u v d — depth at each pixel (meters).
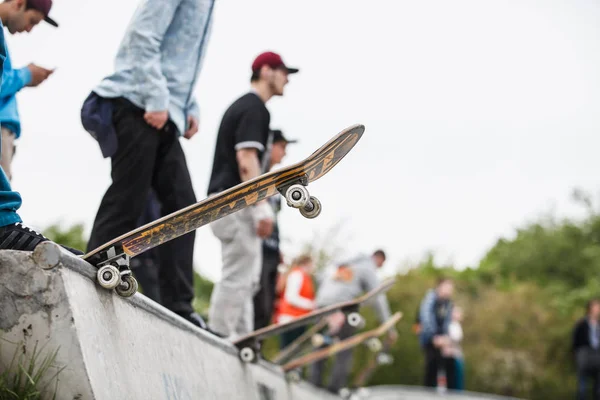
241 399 4.19
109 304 2.49
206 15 4.32
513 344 24.31
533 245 37.16
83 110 4.01
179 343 3.23
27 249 2.41
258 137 5.32
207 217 2.55
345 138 2.45
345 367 9.50
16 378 2.10
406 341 20.77
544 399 23.78
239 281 5.38
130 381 2.46
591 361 14.52
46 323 2.13
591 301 14.70
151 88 3.96
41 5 4.00
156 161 4.23
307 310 8.61
